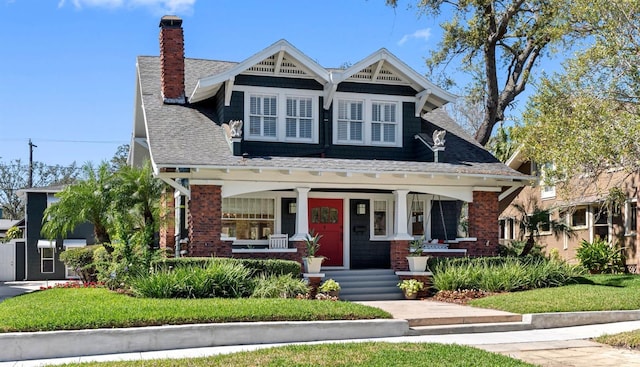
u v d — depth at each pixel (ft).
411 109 76.07
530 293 59.88
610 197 76.43
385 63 74.02
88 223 124.67
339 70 81.25
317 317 45.39
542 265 68.39
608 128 57.82
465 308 55.26
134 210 71.36
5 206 209.56
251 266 59.57
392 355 36.88
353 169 65.10
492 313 51.47
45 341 38.27
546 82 67.10
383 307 56.08
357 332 45.03
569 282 67.46
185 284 53.98
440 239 80.69
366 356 36.63
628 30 60.80
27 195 123.24
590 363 36.81
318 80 72.23
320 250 75.82
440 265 66.59
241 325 42.32
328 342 42.57
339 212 76.95
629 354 39.52
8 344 37.50
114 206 71.72
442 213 81.92
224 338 41.88
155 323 41.86
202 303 48.01
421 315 50.37
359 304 50.98
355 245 77.25
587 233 91.81
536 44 104.12
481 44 105.81
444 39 107.45
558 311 52.13
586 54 62.54
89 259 82.28
